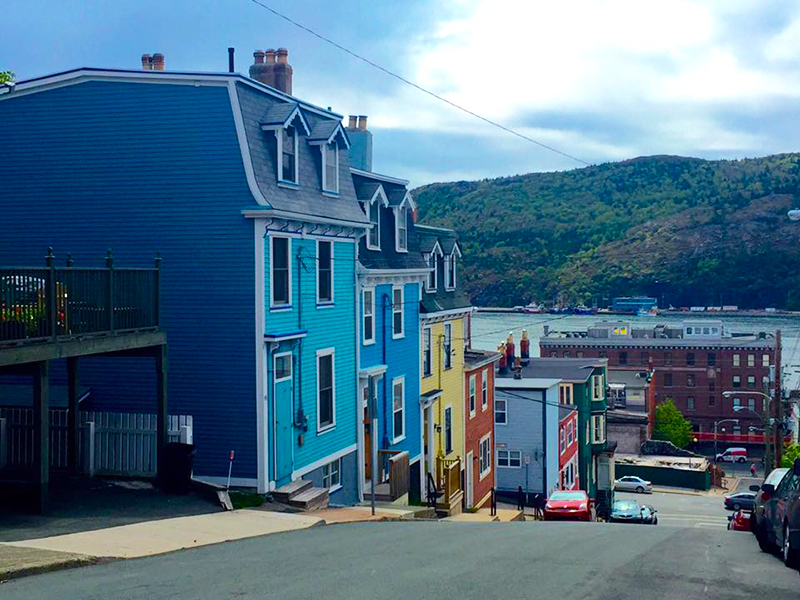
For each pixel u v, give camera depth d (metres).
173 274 20.19
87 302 15.63
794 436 96.12
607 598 9.13
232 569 10.45
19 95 21.20
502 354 47.25
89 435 18.66
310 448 22.09
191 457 17.72
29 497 15.41
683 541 16.62
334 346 23.55
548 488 45.34
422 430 30.20
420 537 15.06
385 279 26.94
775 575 11.47
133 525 14.44
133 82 20.44
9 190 21.22
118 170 20.55
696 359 111.00
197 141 20.05
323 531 15.73
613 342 114.00
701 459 81.38
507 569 11.02
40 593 8.68
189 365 20.14
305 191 21.98
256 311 19.73
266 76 24.20
